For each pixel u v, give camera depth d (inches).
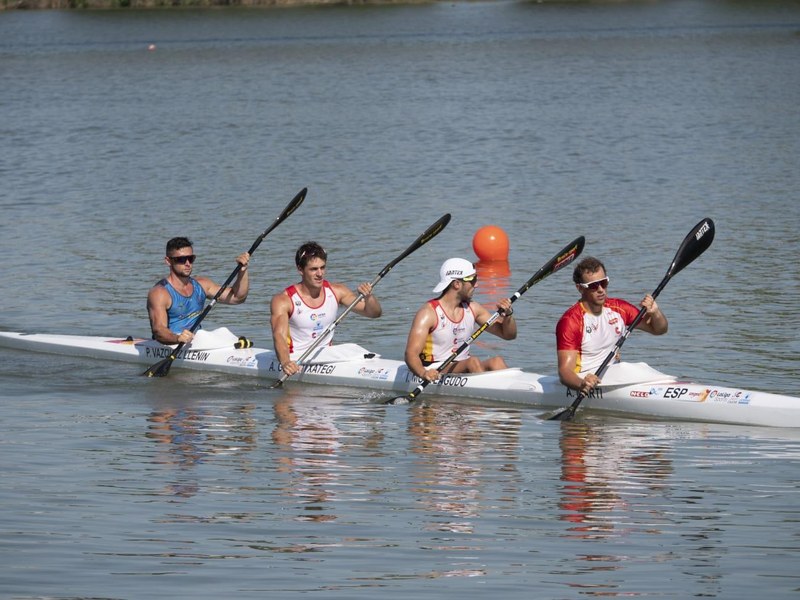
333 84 7834.6
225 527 1284.4
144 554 1201.4
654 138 5147.6
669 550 1216.2
